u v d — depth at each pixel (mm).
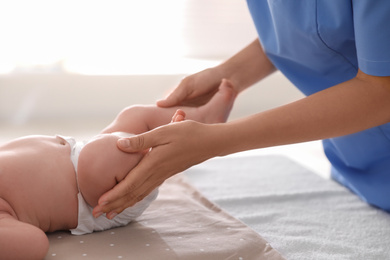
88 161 1214
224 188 1768
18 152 1219
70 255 1147
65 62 3121
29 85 2953
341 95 1140
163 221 1373
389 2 1067
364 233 1428
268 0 1370
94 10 3090
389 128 1401
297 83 1563
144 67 3201
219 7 3260
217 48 3355
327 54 1354
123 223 1319
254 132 1129
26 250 1060
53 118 3021
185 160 1140
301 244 1338
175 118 1234
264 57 1640
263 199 1667
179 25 3234
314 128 1139
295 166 2037
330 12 1240
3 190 1148
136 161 1232
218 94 1473
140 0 3127
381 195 1571
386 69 1104
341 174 1739
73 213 1240
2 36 2982
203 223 1369
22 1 2959
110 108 3109
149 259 1147
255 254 1221
